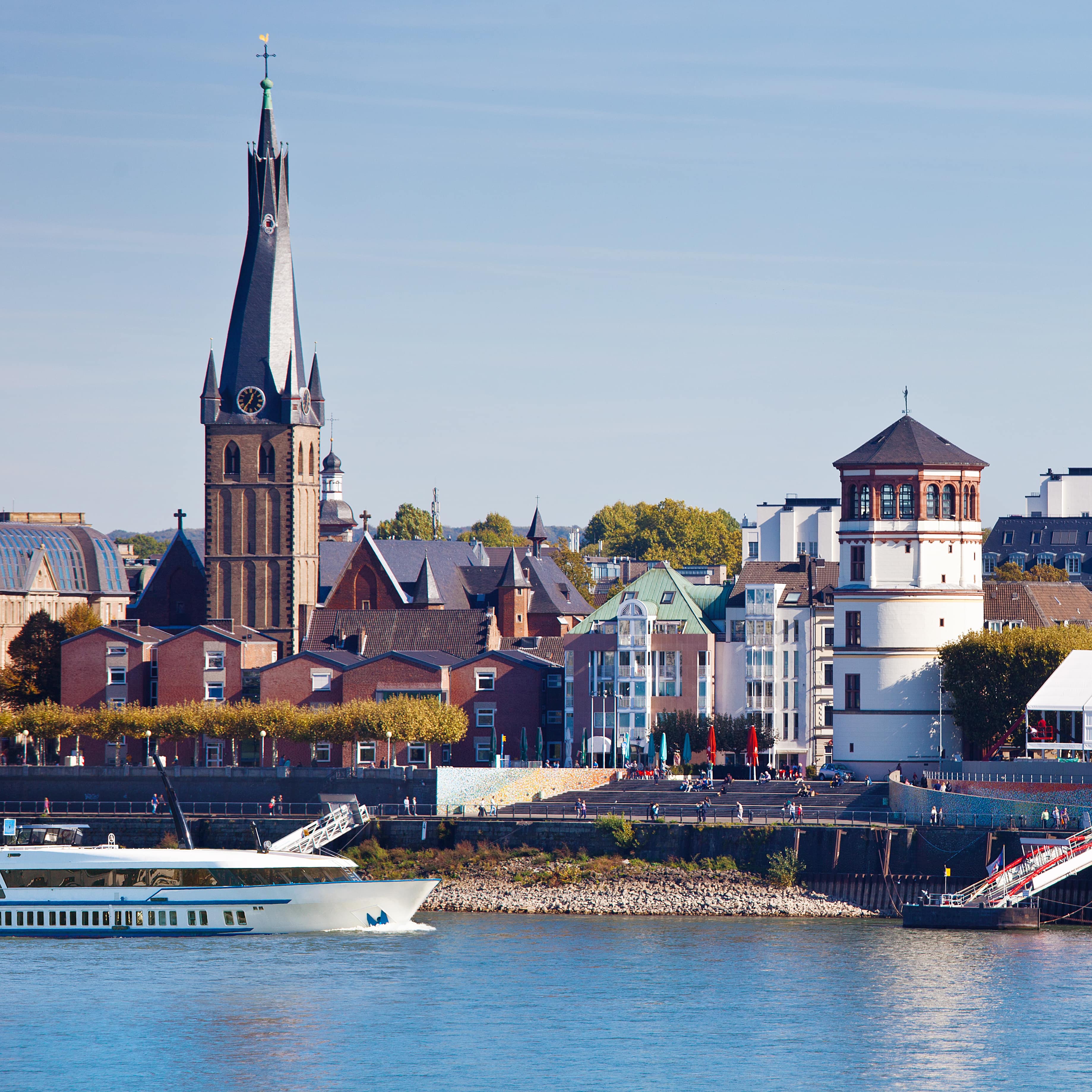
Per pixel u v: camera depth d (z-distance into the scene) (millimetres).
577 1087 178250
